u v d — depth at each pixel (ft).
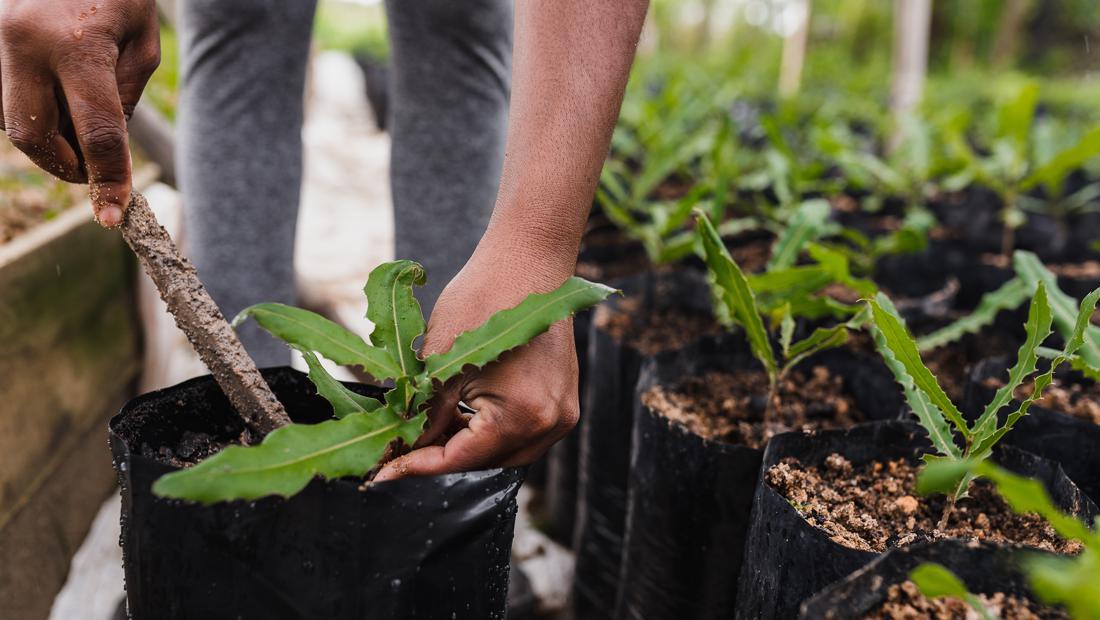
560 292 2.09
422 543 1.93
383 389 2.39
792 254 3.81
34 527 3.38
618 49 2.19
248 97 3.63
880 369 3.40
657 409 3.13
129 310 4.58
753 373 3.65
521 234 2.22
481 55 3.59
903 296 5.13
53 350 3.67
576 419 2.27
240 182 3.69
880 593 1.75
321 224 9.35
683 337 4.35
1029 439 2.93
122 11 2.11
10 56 2.02
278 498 1.88
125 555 2.04
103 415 4.18
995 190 6.82
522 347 2.12
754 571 2.28
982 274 5.40
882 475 2.61
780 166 5.81
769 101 13.94
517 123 2.24
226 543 1.92
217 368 2.18
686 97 8.47
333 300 5.82
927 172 6.70
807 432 2.60
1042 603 1.75
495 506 2.04
